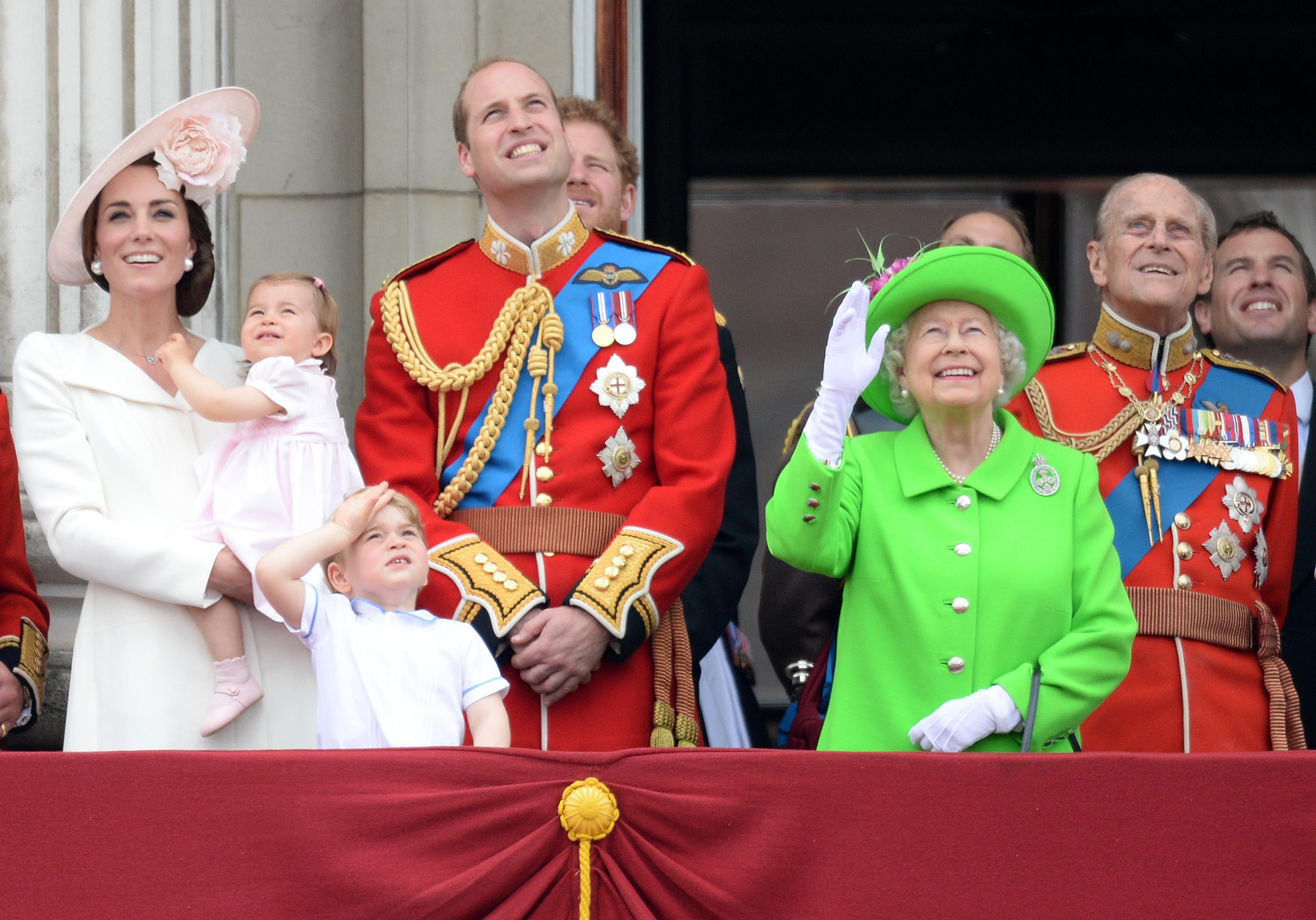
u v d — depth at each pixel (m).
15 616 15.66
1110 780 12.12
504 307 15.89
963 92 27.22
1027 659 14.13
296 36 22.28
